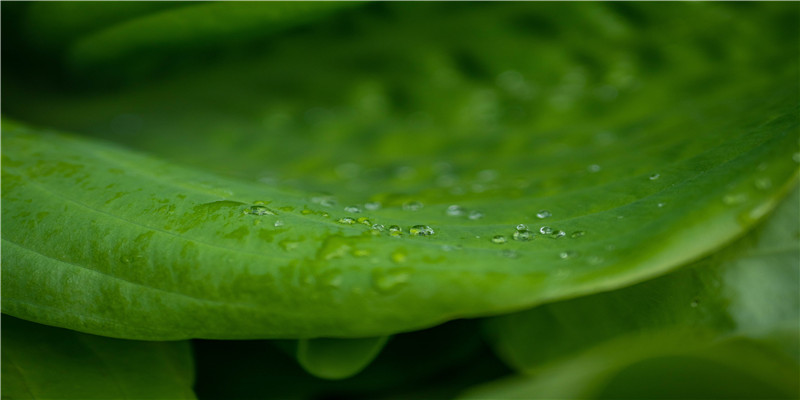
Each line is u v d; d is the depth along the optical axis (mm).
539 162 534
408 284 440
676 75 563
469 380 523
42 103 588
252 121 604
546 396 501
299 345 483
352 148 582
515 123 579
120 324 452
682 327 477
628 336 483
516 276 439
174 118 607
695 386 505
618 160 495
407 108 603
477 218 471
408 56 604
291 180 542
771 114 480
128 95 604
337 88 614
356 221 464
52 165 482
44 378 468
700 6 563
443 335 525
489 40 591
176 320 450
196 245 453
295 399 513
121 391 470
